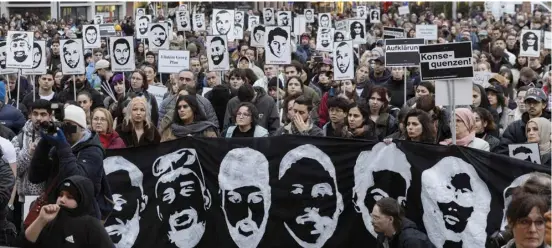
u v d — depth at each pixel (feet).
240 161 32.27
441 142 33.17
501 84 48.44
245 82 50.39
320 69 60.08
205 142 32.58
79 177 23.39
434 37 88.07
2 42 56.34
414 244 25.91
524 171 29.45
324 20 94.94
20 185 32.50
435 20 130.21
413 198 30.63
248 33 98.89
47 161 25.75
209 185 32.58
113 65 55.72
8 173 28.25
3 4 180.24
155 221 32.86
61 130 25.05
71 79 55.16
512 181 29.55
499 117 43.88
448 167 30.25
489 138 34.91
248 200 32.27
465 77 31.78
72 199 23.24
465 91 32.19
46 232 23.24
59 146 25.05
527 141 33.88
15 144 34.76
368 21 139.44
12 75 59.11
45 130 25.04
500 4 171.83
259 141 32.17
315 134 35.42
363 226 31.35
